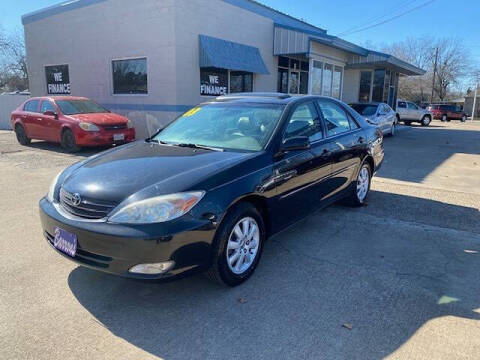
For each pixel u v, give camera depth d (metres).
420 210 5.47
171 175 3.08
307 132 4.23
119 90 13.03
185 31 11.33
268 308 2.97
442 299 3.12
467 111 53.72
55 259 3.76
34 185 6.59
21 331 2.67
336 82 17.53
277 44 14.80
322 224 4.85
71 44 14.20
